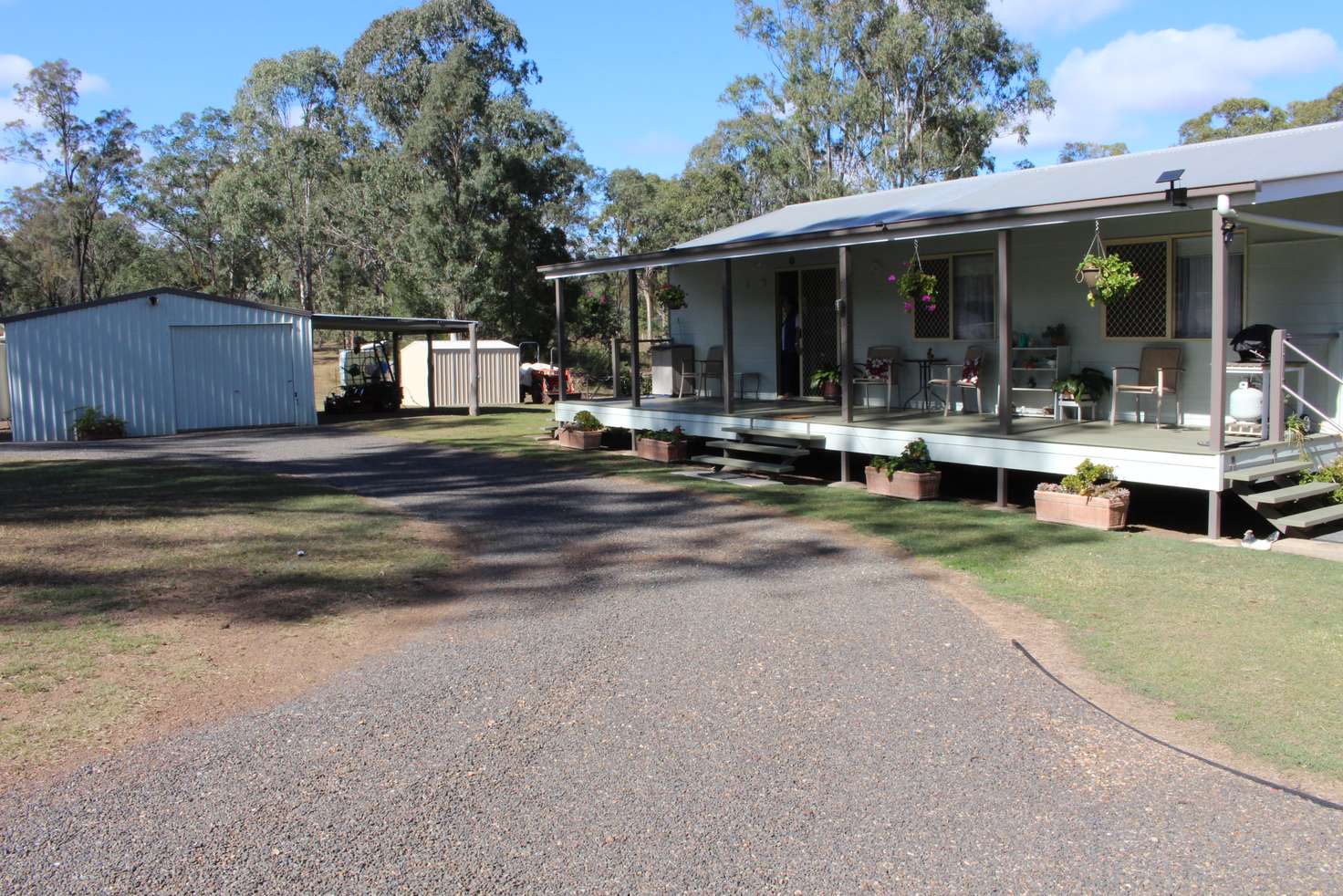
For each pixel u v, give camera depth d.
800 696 4.79
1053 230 11.16
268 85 43.41
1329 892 3.02
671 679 5.07
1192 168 10.07
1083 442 9.09
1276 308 9.62
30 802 3.69
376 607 6.57
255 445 17.33
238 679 5.11
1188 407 10.18
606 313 37.41
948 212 10.67
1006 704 4.63
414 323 22.42
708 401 15.11
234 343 20.50
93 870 3.21
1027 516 9.25
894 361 12.74
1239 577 6.77
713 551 8.22
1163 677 4.90
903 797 3.70
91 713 4.58
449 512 10.30
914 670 5.15
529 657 5.48
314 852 3.33
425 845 3.38
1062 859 3.25
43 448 17.17
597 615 6.34
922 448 10.43
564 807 3.66
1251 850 3.28
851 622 6.05
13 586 6.76
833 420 11.82
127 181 49.03
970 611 6.21
